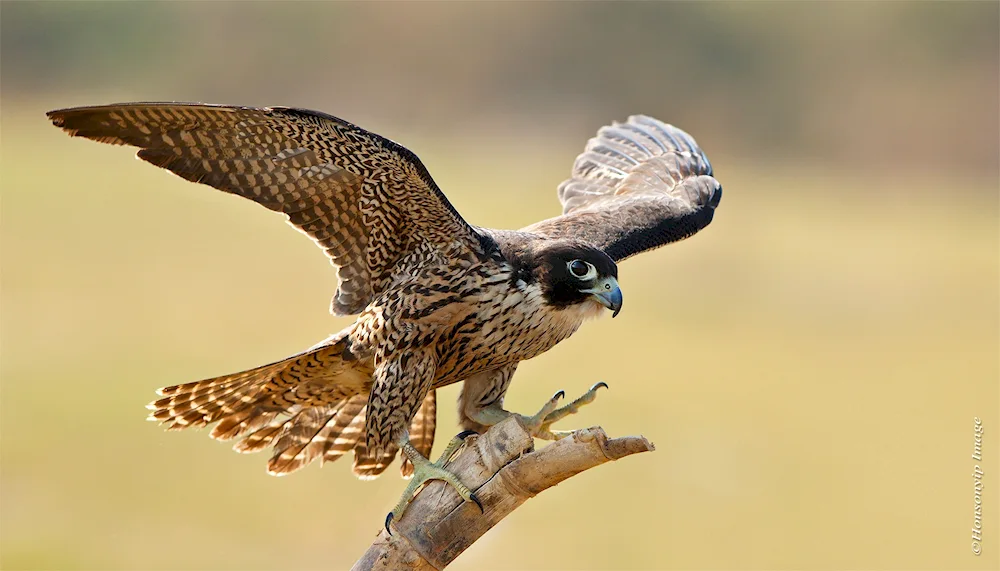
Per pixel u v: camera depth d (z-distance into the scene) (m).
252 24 44.28
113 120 6.93
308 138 7.06
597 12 41.00
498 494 6.42
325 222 7.53
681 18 41.09
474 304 7.43
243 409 7.95
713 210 9.45
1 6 44.38
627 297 24.31
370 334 7.45
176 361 19.39
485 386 7.97
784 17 41.25
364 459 8.18
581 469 6.23
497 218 26.20
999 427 16.52
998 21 40.91
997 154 39.38
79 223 28.16
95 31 44.69
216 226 28.98
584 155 10.31
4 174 33.22
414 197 7.25
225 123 7.03
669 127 10.55
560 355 20.25
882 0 41.00
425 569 6.52
